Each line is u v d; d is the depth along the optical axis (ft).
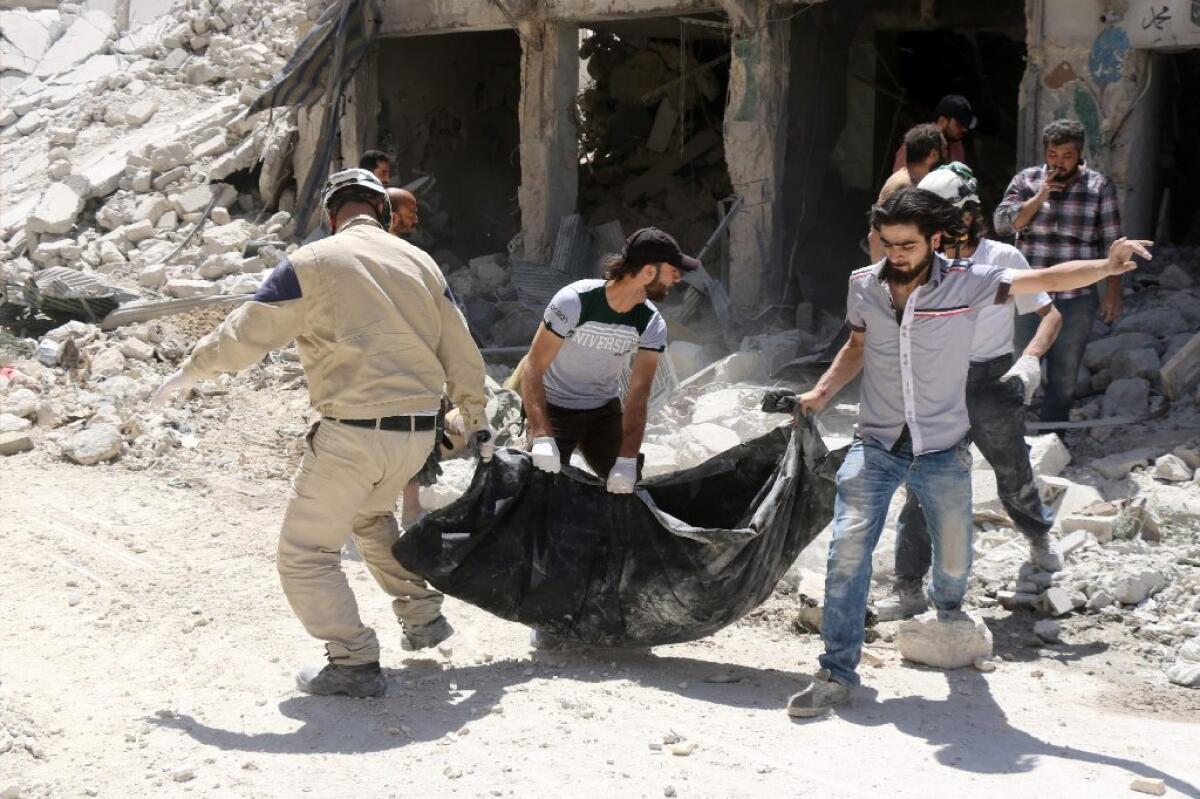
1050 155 24.38
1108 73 31.19
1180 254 34.32
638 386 16.97
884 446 15.42
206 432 28.94
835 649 15.33
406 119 50.60
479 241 52.90
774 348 32.48
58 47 65.46
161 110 58.08
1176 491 23.00
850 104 45.24
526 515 16.84
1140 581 19.44
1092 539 21.38
